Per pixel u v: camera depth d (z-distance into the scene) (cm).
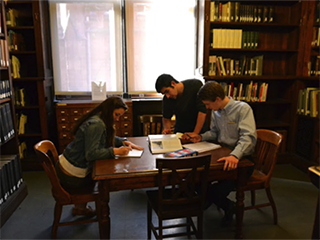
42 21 368
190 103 284
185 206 200
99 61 422
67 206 292
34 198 310
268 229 251
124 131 407
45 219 269
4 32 287
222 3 392
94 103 389
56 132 429
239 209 220
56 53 412
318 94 357
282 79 421
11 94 298
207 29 369
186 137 256
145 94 443
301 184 344
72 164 217
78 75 422
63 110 384
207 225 257
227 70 391
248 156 230
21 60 395
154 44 426
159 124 371
